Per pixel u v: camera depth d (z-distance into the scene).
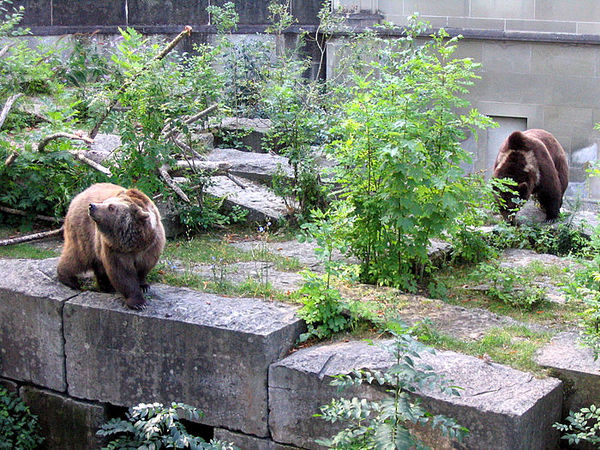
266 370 5.54
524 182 9.31
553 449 5.24
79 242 6.31
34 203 8.35
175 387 5.91
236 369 5.63
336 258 7.57
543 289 6.78
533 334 5.88
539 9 13.12
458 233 7.48
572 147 13.30
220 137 11.50
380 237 6.76
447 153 6.55
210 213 8.56
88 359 6.23
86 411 6.32
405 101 6.47
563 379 5.32
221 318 5.79
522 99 13.41
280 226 8.64
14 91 9.09
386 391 5.11
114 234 5.63
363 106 6.70
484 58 13.48
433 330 5.83
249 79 12.62
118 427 5.71
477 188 7.02
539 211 10.21
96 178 8.13
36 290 6.44
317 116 9.04
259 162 10.12
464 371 5.20
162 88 7.93
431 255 7.47
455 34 13.45
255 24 13.88
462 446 4.87
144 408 5.52
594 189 13.22
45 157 8.09
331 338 5.86
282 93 8.93
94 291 6.44
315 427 5.39
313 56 13.87
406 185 6.41
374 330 5.90
